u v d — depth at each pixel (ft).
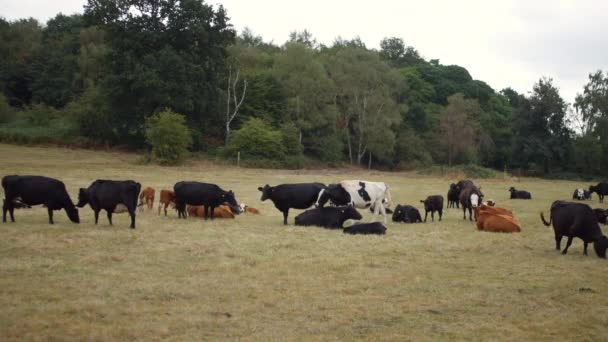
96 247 43.01
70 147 188.34
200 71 185.06
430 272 37.96
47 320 26.55
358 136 244.63
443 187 134.51
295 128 214.48
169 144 166.09
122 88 182.80
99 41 261.24
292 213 73.20
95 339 24.59
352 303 30.68
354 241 48.80
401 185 140.26
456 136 249.14
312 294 32.17
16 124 215.31
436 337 26.07
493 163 286.46
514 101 365.20
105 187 52.90
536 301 31.73
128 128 190.19
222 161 186.29
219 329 26.35
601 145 237.66
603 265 40.88
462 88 310.24
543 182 186.39
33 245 42.68
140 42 185.78
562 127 244.01
